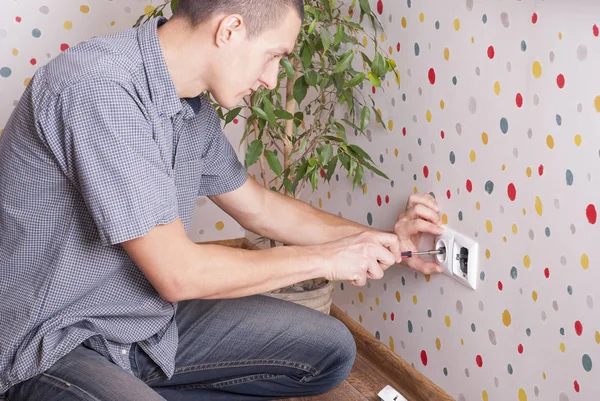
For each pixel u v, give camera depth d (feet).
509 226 5.14
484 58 5.16
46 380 4.51
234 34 4.35
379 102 6.45
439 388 6.17
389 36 6.18
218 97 4.65
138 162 4.23
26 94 4.48
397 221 6.09
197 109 5.01
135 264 4.77
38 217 4.56
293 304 5.75
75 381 4.43
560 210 4.67
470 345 5.73
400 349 6.65
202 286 4.51
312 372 5.66
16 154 4.50
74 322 4.67
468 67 5.33
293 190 6.51
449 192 5.72
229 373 5.54
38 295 4.59
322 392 5.83
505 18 4.92
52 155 4.37
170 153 4.69
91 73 4.22
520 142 4.93
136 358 5.12
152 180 4.29
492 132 5.18
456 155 5.58
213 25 4.37
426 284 6.18
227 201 5.73
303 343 5.54
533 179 4.86
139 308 4.85
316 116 7.32
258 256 4.75
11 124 4.58
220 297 4.67
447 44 5.51
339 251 4.99
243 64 4.47
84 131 4.18
